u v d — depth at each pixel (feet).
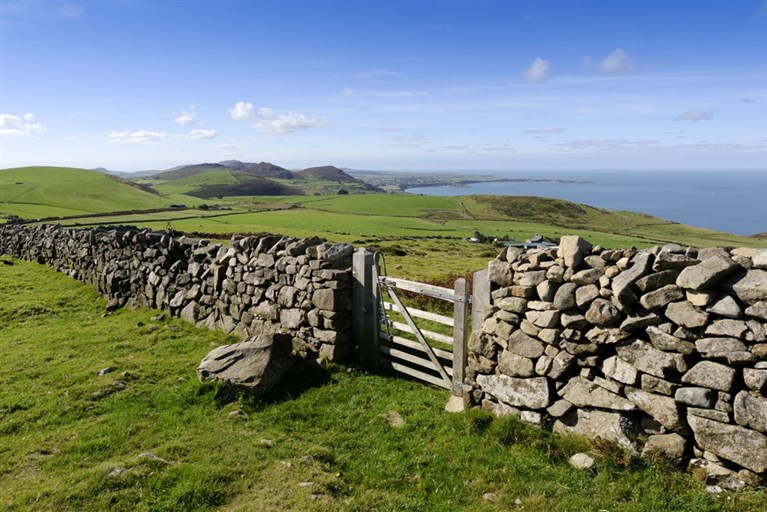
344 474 22.03
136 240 55.67
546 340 23.24
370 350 35.40
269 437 25.18
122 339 43.60
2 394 31.40
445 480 21.21
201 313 47.29
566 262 23.07
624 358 20.74
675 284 19.89
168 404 29.25
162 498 19.71
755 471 17.39
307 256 37.01
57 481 21.01
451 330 40.32
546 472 20.85
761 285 17.37
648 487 18.84
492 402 26.14
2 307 54.65
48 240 77.61
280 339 33.73
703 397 18.49
